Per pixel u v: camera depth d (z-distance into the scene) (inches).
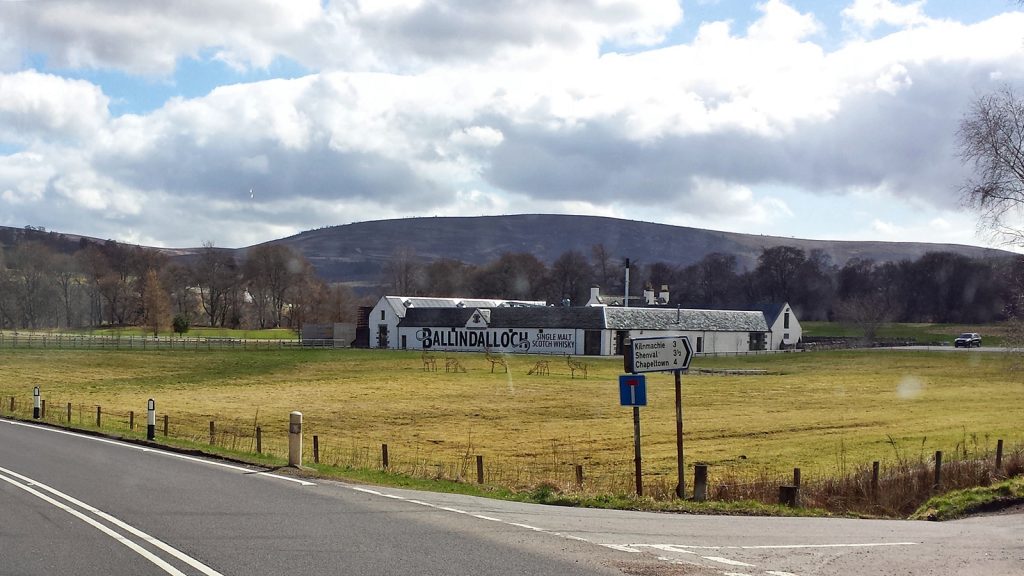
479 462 826.8
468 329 4311.0
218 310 6259.8
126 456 849.5
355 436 1413.6
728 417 1776.6
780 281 6978.4
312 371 2992.1
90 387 2346.2
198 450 907.4
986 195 1443.2
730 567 410.3
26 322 5556.1
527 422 1664.6
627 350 746.2
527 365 3376.0
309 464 874.8
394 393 2265.0
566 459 1179.3
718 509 661.9
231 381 2600.9
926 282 6446.9
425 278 7691.9
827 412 1881.2
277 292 6259.8
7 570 385.7
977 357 3855.8
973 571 411.2
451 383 2603.3
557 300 7017.7
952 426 1590.8
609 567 402.6
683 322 4261.8
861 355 4033.0
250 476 720.3
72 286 5782.5
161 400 1990.7
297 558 414.0
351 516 535.5
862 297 6240.2
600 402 2080.5
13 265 5679.1
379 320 4603.8
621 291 7628.0
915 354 4052.7
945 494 746.2
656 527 542.0
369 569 393.1
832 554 452.1
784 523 591.5
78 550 426.6
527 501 683.4
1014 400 2151.8
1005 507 698.8
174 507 553.9
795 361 3754.9
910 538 519.5
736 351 4458.7
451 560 413.1
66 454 855.7
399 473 859.4
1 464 766.5
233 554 421.1
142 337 4397.1
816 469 1064.8
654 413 1860.2
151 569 389.7
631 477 987.9
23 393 2130.9
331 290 6269.7
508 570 393.1
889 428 1569.9
